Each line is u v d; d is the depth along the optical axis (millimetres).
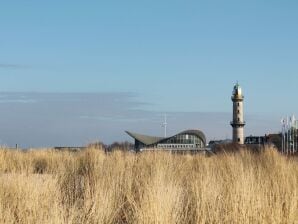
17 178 9398
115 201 8805
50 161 17422
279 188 8828
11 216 7262
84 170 14336
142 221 7281
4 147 19172
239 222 7469
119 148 18906
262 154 16562
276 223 7496
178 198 8141
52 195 8742
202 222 7621
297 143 57625
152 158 14242
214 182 9352
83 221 7324
